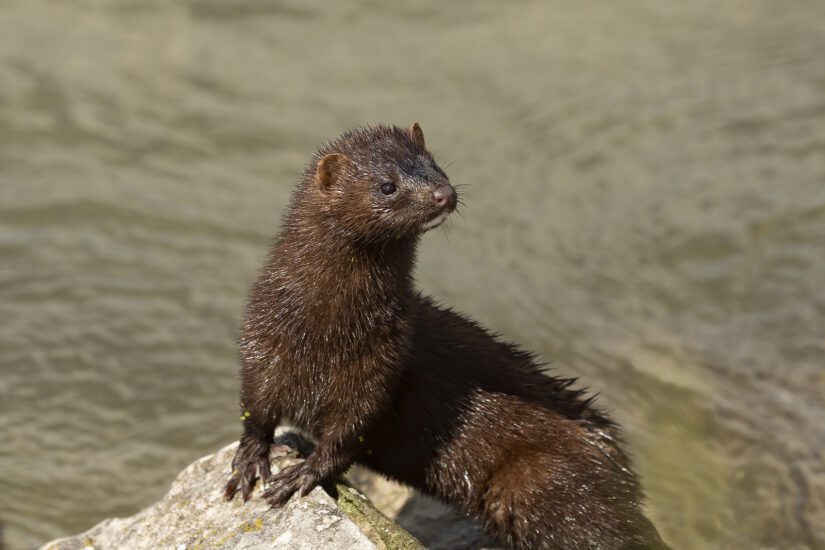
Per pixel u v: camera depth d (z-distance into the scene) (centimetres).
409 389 1722
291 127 3659
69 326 2812
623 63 4031
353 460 1616
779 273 2988
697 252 3100
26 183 3356
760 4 4434
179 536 1559
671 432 2419
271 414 1622
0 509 2231
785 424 2397
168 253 3105
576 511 1723
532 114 3728
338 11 4322
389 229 1553
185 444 2422
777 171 3409
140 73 3909
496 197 3344
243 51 4066
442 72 3978
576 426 1778
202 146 3569
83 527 2194
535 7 4431
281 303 1582
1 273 2994
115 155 3512
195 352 2733
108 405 2552
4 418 2505
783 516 2089
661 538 1866
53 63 3931
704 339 2766
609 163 3491
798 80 3862
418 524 1917
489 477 1759
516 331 2822
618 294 2966
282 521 1525
